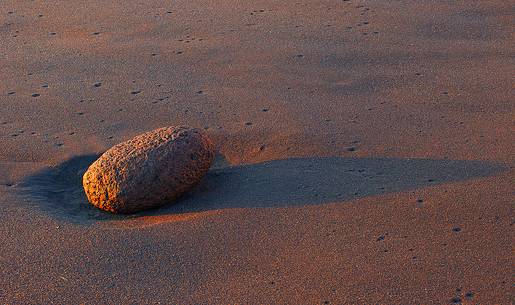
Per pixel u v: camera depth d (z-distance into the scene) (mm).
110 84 6535
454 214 4285
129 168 4598
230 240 4152
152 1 8547
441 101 6035
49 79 6668
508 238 4020
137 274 3891
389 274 3762
